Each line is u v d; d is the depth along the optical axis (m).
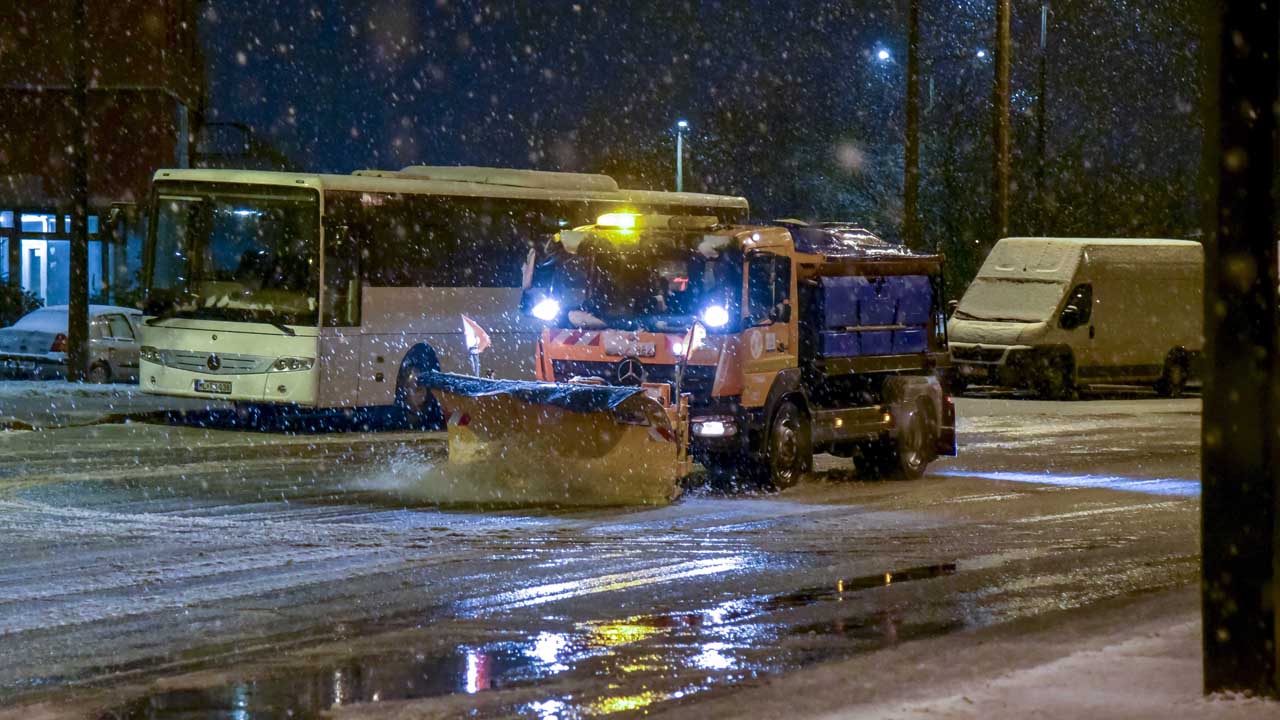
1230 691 7.15
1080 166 53.25
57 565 11.77
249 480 17.19
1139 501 17.02
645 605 10.63
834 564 12.49
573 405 15.83
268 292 23.55
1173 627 9.19
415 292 24.77
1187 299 37.00
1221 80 7.06
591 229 17.59
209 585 11.09
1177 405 33.28
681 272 17.02
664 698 7.92
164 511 14.69
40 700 7.92
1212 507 7.17
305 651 9.09
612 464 16.12
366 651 9.10
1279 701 7.02
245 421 25.11
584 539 13.54
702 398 16.72
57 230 45.94
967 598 10.98
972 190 52.12
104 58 45.69
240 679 8.38
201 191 23.86
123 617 9.95
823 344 18.11
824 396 18.36
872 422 18.66
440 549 12.83
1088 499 17.16
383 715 7.57
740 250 16.86
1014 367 34.41
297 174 23.70
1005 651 8.76
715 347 16.69
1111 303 35.56
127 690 8.12
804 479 18.77
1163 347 36.47
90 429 23.11
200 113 50.84
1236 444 7.10
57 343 32.16
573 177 27.55
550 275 17.70
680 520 14.86
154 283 24.05
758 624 10.00
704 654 9.06
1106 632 9.45
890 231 55.31
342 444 21.83
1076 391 34.91
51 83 45.59
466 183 25.75
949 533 14.35
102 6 45.66
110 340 32.50
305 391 23.34
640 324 16.98
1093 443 24.59
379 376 24.23
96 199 45.84
